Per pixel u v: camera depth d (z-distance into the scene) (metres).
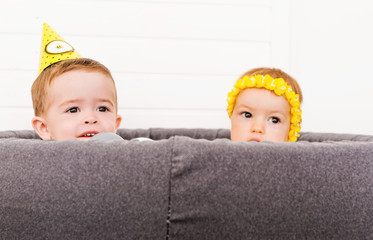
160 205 0.49
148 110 1.34
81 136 0.76
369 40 1.32
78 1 1.29
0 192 0.50
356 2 1.32
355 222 0.51
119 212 0.49
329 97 1.34
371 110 1.32
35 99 0.86
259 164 0.49
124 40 1.32
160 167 0.49
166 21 1.33
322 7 1.34
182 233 0.49
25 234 0.49
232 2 1.34
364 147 0.53
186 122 1.35
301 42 1.36
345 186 0.51
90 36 1.30
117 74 1.32
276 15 1.35
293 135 0.89
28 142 0.51
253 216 0.49
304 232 0.50
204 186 0.48
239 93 0.90
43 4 1.27
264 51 1.36
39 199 0.49
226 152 0.49
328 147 0.52
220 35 1.35
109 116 0.81
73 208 0.49
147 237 0.49
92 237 0.49
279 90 0.84
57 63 0.86
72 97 0.76
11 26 1.26
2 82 1.26
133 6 1.31
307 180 0.50
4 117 1.26
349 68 1.33
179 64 1.34
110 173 0.49
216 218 0.49
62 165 0.49
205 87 1.35
